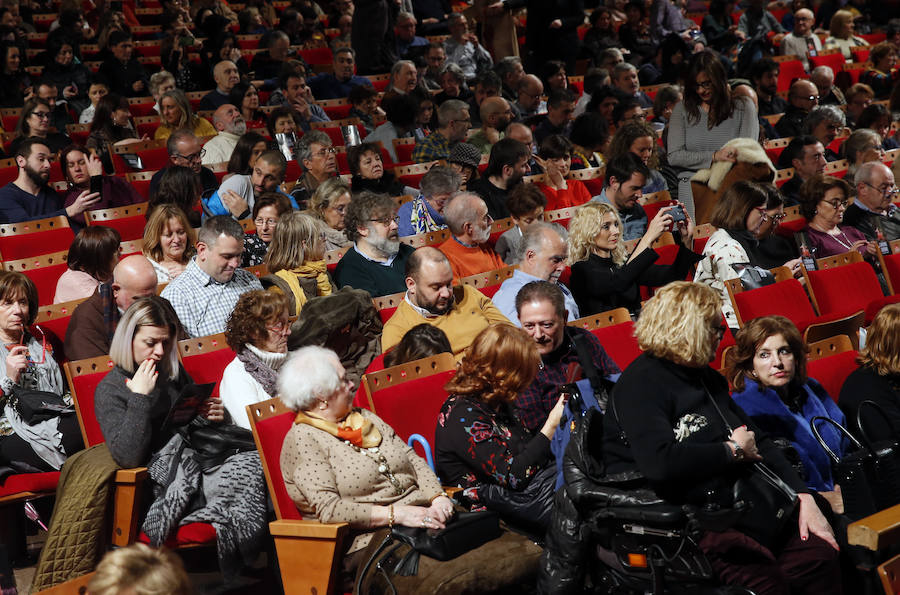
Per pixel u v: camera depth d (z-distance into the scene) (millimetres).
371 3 12117
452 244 5594
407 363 3852
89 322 4285
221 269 4730
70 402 4191
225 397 3836
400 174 8000
